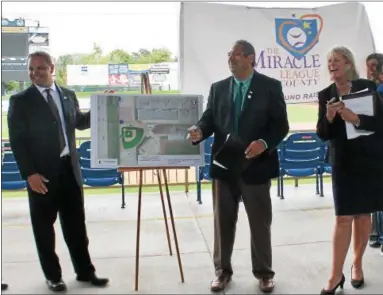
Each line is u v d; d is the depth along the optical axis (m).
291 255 3.19
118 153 2.55
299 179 5.92
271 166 2.51
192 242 3.53
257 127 2.46
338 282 2.53
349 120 2.28
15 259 3.20
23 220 4.23
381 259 3.08
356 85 2.41
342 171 2.42
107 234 3.75
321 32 4.92
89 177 4.49
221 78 4.67
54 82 2.56
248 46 2.46
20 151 2.41
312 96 4.96
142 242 3.54
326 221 4.00
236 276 2.84
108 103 2.56
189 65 4.62
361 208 2.42
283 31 4.82
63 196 2.62
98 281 2.73
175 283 2.75
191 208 4.56
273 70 4.85
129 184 5.17
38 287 2.71
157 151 2.58
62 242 3.53
